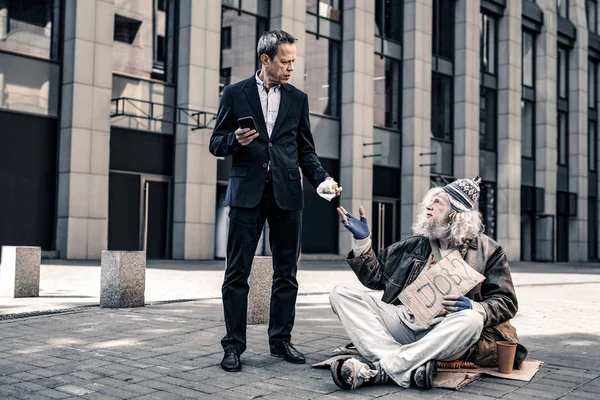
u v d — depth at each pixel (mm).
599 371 4387
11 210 17125
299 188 4648
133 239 19312
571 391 3811
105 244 18219
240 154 4547
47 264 15344
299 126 4824
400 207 25953
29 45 17547
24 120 17406
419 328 4090
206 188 20375
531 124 32688
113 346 5168
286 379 4074
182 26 20266
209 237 20422
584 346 5492
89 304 7750
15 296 8531
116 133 18984
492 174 29844
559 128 34875
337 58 24312
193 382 4000
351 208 23734
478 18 28406
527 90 32375
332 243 23719
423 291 4062
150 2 19844
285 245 4730
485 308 3912
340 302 4180
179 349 5055
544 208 32375
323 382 3990
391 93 25922
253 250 4562
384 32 25766
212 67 20531
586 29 35812
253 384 3947
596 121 37438
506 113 30031
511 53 30156
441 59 27359
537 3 33219
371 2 24656
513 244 30016
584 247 35031
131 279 7617
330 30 23984
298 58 22672
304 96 4785
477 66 28266
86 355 4812
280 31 4543
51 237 17891
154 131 19812
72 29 17875
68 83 17859
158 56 20078
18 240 17250
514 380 4008
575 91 35125
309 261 21781
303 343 5371
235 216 4508
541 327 6688
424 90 26219
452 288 3996
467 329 3773
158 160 19938
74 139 17672
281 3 22109
